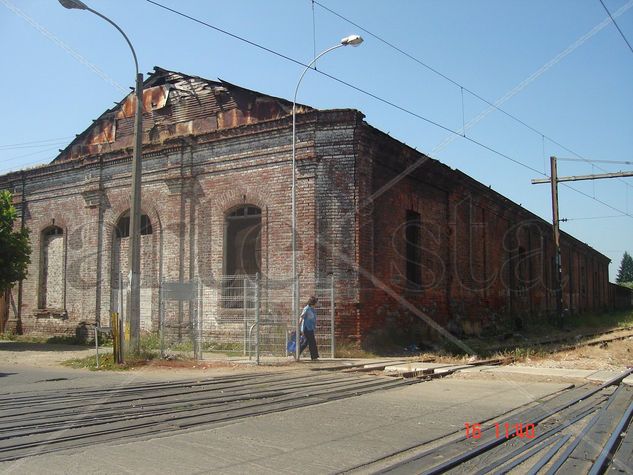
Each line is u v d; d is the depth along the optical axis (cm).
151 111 2183
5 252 2080
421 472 551
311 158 1761
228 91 2031
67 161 2328
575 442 665
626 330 3150
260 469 562
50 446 627
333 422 775
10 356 1686
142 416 781
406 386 1120
